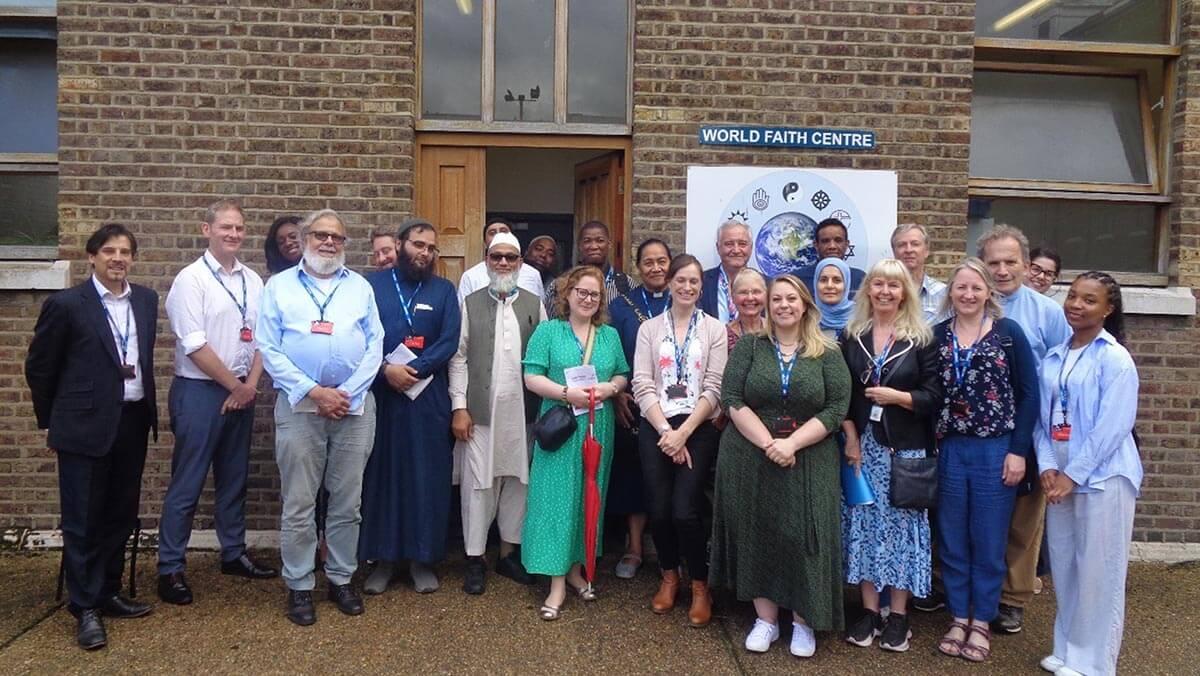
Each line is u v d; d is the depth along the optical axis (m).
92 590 4.08
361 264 5.51
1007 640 4.33
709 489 4.80
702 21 5.58
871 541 4.13
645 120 5.58
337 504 4.40
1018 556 4.40
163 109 5.42
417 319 4.59
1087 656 3.86
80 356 4.06
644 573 5.09
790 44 5.61
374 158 5.51
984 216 6.02
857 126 5.66
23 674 3.77
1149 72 6.09
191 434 4.56
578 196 6.63
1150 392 5.71
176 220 5.43
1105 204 6.05
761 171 5.61
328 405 4.15
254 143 5.45
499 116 5.82
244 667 3.87
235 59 5.43
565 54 5.81
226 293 4.61
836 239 5.20
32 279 5.33
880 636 4.26
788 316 3.99
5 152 5.71
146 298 4.38
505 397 4.72
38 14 5.57
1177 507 5.71
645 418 4.39
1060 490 3.90
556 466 4.43
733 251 5.05
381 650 4.05
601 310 4.67
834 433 4.08
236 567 4.91
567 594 4.73
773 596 4.02
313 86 5.47
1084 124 6.11
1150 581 5.28
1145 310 5.66
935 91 5.68
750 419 4.01
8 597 4.63
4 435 5.40
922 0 5.66
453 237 5.81
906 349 4.06
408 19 5.52
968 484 4.07
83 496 4.06
